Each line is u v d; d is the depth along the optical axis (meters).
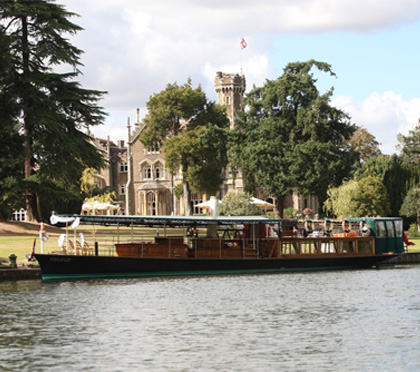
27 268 48.22
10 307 37.19
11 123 70.88
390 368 25.42
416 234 87.19
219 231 59.09
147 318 34.22
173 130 112.94
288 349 28.09
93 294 41.34
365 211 84.62
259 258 52.59
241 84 134.62
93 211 90.38
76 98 72.44
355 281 47.50
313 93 91.38
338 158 90.94
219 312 35.69
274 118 92.06
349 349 28.02
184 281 47.34
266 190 90.69
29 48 71.94
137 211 127.75
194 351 27.92
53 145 71.88
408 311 35.78
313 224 58.34
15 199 74.25
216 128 95.31
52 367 25.95
